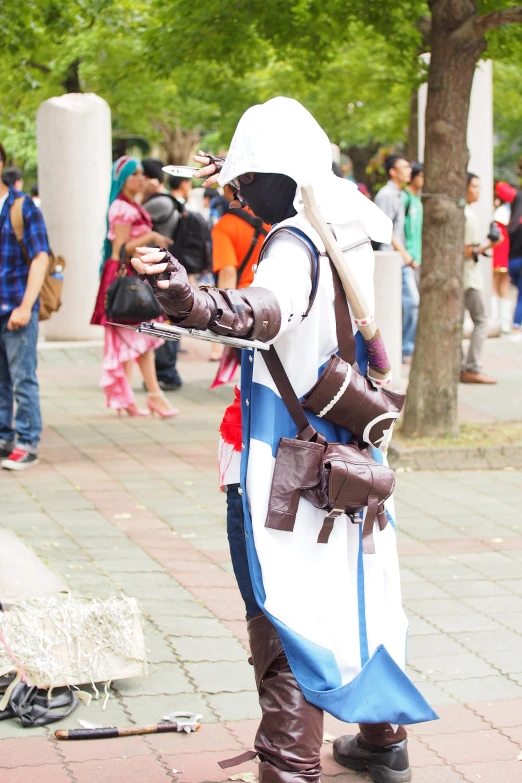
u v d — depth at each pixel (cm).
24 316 765
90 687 430
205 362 1338
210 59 990
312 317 311
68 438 912
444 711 425
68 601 441
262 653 322
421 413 882
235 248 926
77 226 1427
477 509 728
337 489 304
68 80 1833
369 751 369
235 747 386
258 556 309
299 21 891
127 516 682
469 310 1187
